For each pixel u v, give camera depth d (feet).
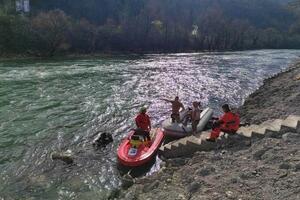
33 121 60.08
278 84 94.89
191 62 184.03
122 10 378.32
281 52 295.89
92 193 35.35
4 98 77.87
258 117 57.52
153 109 71.82
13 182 37.52
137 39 297.53
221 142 39.47
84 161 43.37
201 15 433.89
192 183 29.30
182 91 93.81
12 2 293.02
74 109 69.36
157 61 189.88
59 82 102.58
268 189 25.93
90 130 56.13
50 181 37.83
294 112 55.72
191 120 53.57
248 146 36.58
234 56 236.22
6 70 129.80
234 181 28.19
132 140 44.96
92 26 279.90
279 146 33.19
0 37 209.67
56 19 249.14
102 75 121.29
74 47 252.83
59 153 44.83
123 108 71.61
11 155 44.86
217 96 88.12
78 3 358.23
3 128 55.72
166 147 44.04
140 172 40.63
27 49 221.05
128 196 31.50
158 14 393.91
